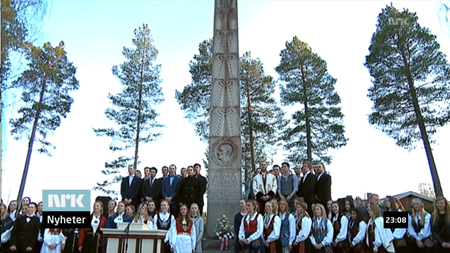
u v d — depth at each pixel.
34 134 24.38
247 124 27.50
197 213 9.72
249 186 11.61
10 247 8.57
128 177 11.64
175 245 8.62
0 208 8.38
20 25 11.48
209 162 12.51
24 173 23.38
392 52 23.20
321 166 10.77
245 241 8.25
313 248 8.55
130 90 27.45
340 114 27.11
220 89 13.39
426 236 8.03
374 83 23.86
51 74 25.05
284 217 8.87
